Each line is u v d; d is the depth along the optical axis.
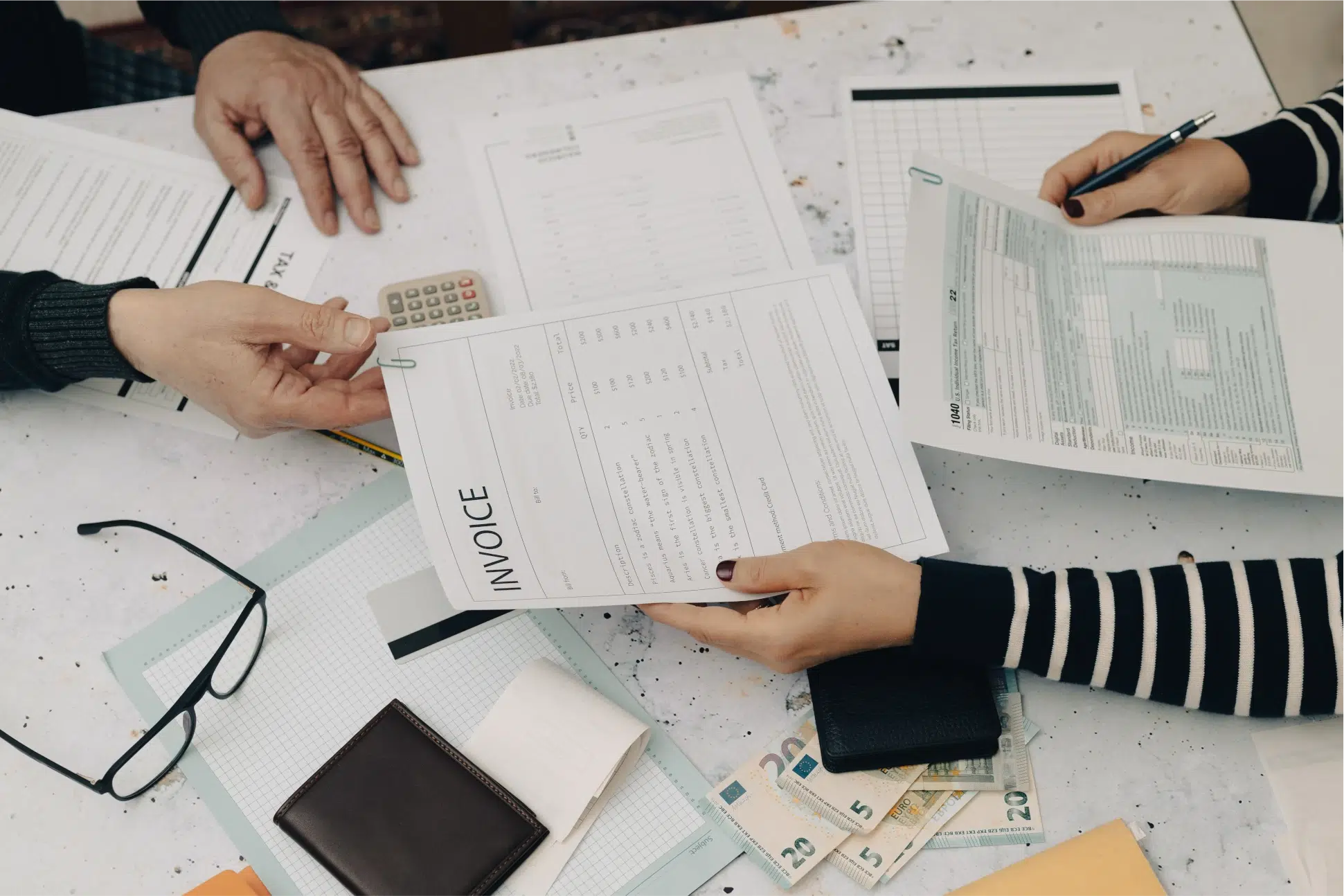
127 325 0.67
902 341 0.66
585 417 0.67
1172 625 0.63
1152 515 0.72
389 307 0.74
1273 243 0.75
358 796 0.60
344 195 0.79
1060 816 0.62
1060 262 0.73
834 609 0.62
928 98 0.85
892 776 0.63
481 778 0.61
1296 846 0.62
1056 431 0.67
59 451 0.72
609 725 0.62
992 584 0.64
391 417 0.71
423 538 0.70
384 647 0.66
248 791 0.62
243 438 0.73
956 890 0.60
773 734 0.65
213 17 0.86
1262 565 0.65
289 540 0.69
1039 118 0.85
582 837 0.61
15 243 0.78
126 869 0.60
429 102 0.84
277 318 0.65
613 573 0.64
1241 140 0.79
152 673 0.65
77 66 1.07
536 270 0.78
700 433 0.67
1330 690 0.62
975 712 0.63
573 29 1.61
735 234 0.79
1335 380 0.70
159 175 0.81
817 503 0.66
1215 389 0.69
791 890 0.61
